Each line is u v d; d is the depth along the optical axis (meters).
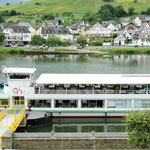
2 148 45.00
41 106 61.97
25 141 46.78
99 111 61.88
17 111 60.06
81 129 59.69
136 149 46.44
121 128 60.69
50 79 63.34
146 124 42.12
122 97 61.88
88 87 64.00
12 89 61.19
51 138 46.88
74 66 160.50
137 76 66.69
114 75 68.12
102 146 47.00
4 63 168.38
